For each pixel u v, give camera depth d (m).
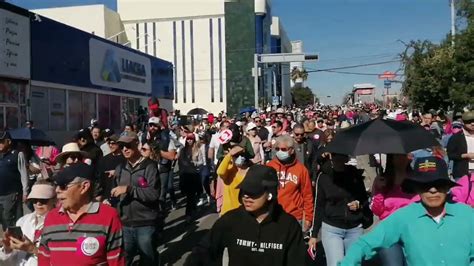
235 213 3.79
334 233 5.85
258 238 3.69
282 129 15.35
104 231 4.04
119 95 33.09
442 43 30.89
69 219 4.05
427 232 3.71
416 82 30.06
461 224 3.67
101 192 6.61
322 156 6.14
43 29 23.83
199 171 12.17
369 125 5.48
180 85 83.69
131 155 6.57
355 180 5.83
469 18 26.64
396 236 3.87
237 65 79.25
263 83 80.06
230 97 79.19
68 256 3.97
